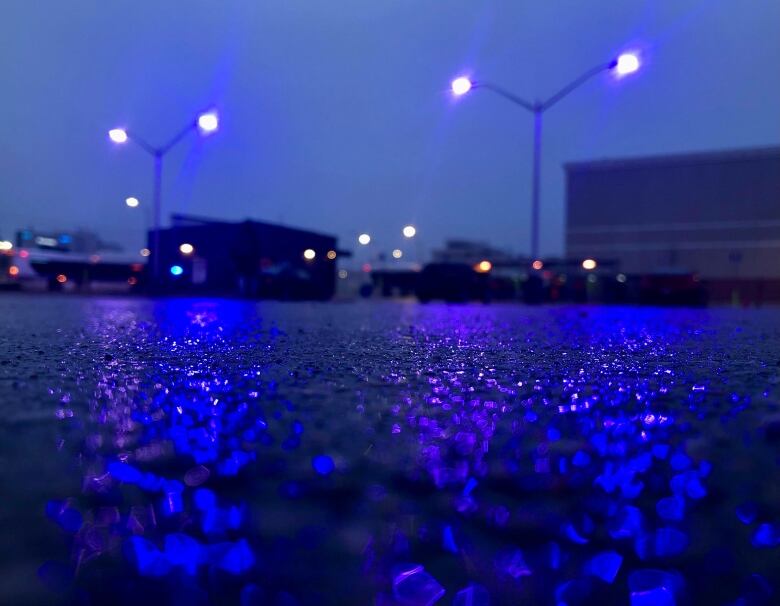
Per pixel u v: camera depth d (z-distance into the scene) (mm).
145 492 2252
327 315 16375
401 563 1771
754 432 3166
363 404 3836
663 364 5918
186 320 12703
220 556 1793
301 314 16703
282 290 32969
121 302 24266
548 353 6883
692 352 7094
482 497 2266
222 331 9688
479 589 1651
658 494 2309
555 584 1685
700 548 1891
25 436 2945
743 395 4215
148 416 3410
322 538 1913
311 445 2883
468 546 1881
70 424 3197
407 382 4711
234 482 2369
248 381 4648
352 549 1853
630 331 10852
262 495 2244
